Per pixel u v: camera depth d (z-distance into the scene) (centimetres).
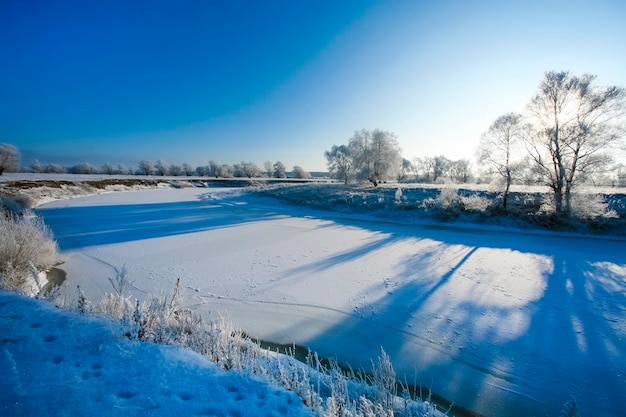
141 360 325
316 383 430
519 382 533
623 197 2238
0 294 475
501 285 969
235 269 1116
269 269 1122
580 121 1814
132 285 943
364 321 741
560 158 1867
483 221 2109
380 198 2838
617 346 632
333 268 1140
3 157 5584
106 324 399
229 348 404
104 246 1436
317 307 813
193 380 305
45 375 277
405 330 701
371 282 996
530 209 2083
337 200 3014
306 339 664
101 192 4719
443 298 871
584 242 1602
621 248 1462
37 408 235
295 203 3228
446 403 488
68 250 1338
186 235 1738
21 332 350
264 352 524
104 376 288
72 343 340
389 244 1546
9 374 272
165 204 3334
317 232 1873
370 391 416
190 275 1042
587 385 525
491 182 2212
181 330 458
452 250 1423
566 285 966
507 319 748
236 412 268
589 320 739
